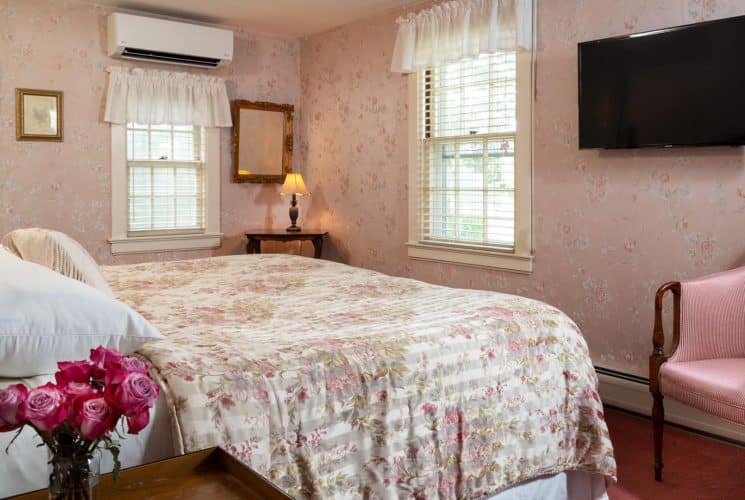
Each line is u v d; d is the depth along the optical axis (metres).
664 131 3.22
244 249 5.64
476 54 4.07
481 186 4.35
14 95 4.46
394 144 4.93
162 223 5.20
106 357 1.11
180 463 1.30
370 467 1.80
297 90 5.84
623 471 2.78
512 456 2.12
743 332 2.71
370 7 4.81
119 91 4.80
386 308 2.43
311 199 5.81
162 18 5.02
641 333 3.47
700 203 3.19
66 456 1.04
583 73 3.52
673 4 3.23
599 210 3.62
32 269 1.73
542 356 2.27
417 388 1.92
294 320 2.25
